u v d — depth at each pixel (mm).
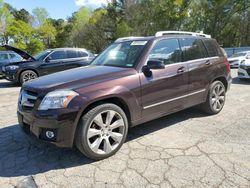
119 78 3689
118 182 3041
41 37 57844
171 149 3818
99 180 3094
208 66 5008
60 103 3219
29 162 3600
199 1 37469
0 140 4398
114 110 3582
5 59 13320
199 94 4883
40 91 3391
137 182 3027
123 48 4551
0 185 3061
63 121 3197
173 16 37906
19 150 3984
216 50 5441
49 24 61188
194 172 3186
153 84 3994
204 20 38531
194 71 4688
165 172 3209
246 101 6539
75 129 3305
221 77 5406
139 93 3832
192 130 4539
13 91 9484
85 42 52250
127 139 4223
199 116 5273
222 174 3123
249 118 5125
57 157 3705
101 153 3520
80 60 11180
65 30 63469
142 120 3984
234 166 3293
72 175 3223
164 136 4305
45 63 10766
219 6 36562
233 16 37750
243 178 3033
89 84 3457
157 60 3971
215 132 4422
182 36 4781
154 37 4371
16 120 5504
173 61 4449
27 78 10617
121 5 51031
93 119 3387
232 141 4035
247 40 39844
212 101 5219
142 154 3689
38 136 3367
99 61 4695
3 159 3713
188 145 3932
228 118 5148
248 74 9766
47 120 3225
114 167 3367
